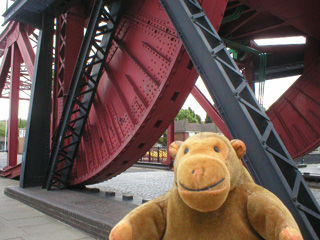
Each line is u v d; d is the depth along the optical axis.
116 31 7.37
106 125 7.48
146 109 6.00
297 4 8.38
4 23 10.22
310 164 27.69
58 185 8.96
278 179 2.96
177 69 5.48
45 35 9.70
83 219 5.43
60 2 8.79
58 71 9.95
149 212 1.80
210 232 1.64
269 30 12.06
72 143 8.16
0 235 5.20
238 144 1.83
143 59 6.39
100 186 11.19
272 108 12.23
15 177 12.75
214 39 4.04
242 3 8.64
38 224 5.95
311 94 11.07
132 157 7.26
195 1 4.46
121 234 1.64
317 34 10.77
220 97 3.64
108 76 7.39
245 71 13.45
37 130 9.62
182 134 40.16
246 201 1.69
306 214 2.99
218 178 1.48
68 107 7.97
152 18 6.17
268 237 1.54
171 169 17.92
